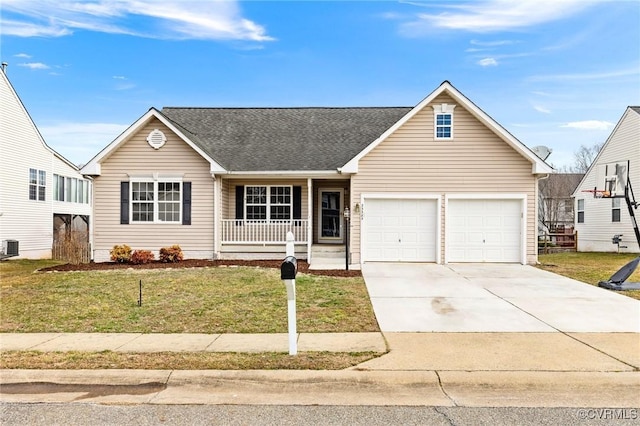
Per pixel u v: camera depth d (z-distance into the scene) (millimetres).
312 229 17922
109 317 7957
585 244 27031
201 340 6531
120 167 16609
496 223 15758
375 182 15773
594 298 9695
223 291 10242
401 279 12242
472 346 6207
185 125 19609
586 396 4742
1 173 21969
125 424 4168
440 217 15688
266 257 16766
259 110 20953
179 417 4305
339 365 5352
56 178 27125
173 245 16297
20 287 10844
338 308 8641
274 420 4230
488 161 15641
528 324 7496
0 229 21906
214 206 16531
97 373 5090
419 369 5227
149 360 5566
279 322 7578
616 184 12430
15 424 4172
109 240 16672
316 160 16812
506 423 4137
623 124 23719
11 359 5625
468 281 11938
